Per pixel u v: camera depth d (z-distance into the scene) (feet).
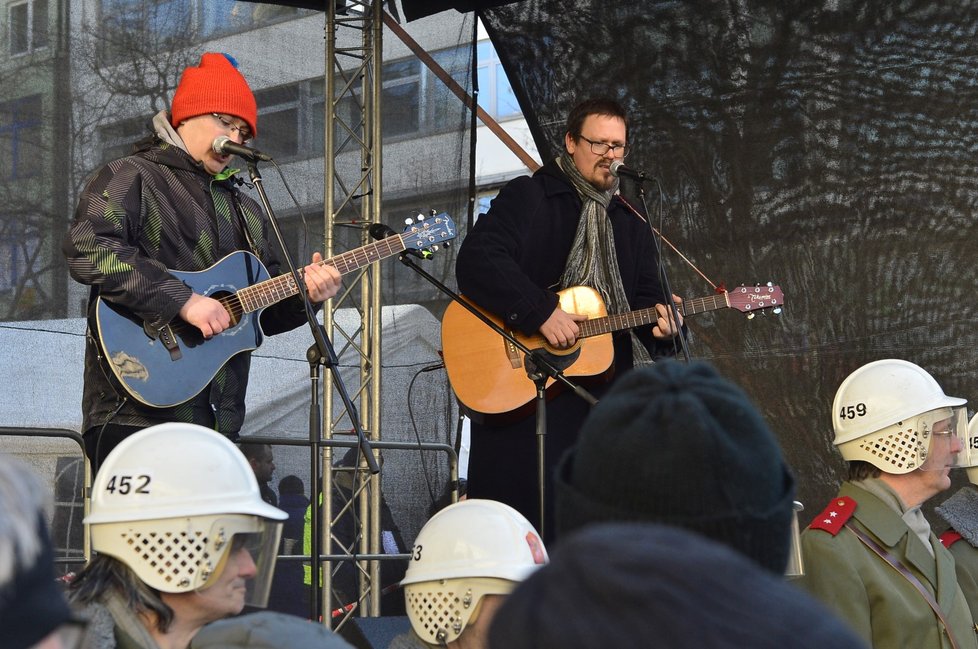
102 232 10.91
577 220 12.59
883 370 9.38
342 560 15.31
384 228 12.43
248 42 16.75
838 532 8.97
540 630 1.70
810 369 16.63
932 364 16.15
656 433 2.94
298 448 16.61
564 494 3.12
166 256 11.30
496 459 12.17
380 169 17.38
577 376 12.10
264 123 16.83
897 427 9.12
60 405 14.75
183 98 11.55
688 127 17.37
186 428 6.29
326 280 11.68
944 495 15.98
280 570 15.83
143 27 15.90
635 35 17.65
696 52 17.40
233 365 11.35
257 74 16.80
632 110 17.60
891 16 16.65
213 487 6.09
